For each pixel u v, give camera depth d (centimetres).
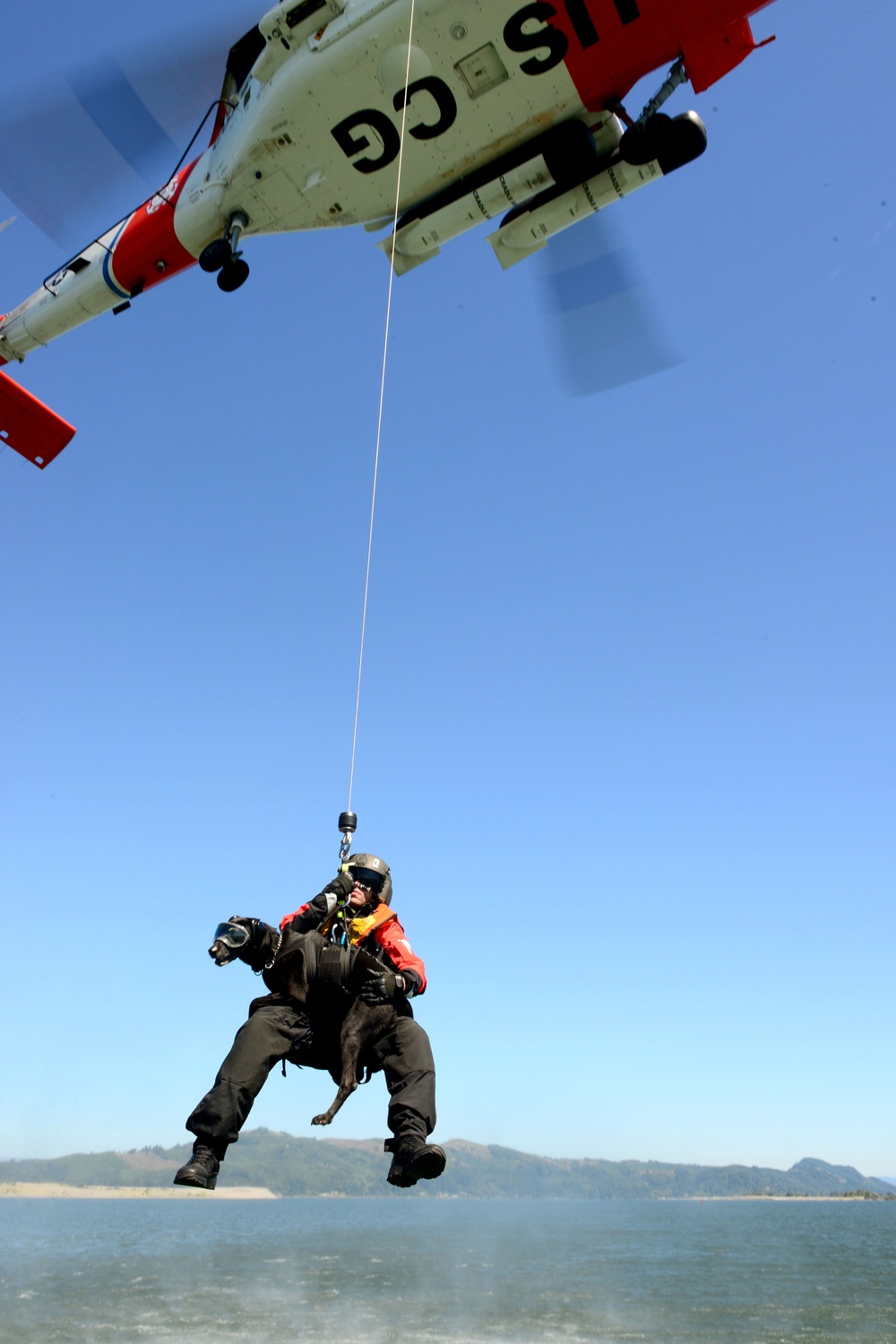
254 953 409
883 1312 1966
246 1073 375
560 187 1050
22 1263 3011
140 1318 1672
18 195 1121
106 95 1066
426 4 964
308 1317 1700
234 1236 5409
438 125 1037
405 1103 382
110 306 1345
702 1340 1534
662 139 986
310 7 1015
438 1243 4666
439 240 1120
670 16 931
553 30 955
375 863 456
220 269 1184
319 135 1071
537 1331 1575
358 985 400
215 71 1117
